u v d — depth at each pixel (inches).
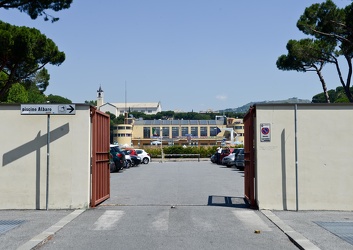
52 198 496.4
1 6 935.7
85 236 371.9
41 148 500.4
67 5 978.7
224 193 663.1
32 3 941.2
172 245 341.4
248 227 407.8
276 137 493.0
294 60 1371.8
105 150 571.8
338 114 493.7
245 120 575.2
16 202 497.7
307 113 494.0
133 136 3951.8
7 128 502.3
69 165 497.7
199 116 6501.0
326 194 489.7
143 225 414.0
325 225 410.3
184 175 1087.6
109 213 473.1
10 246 335.0
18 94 1630.2
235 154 1486.2
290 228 396.2
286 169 491.5
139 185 799.7
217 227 406.6
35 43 1072.8
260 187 492.4
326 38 1238.3
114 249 330.3
